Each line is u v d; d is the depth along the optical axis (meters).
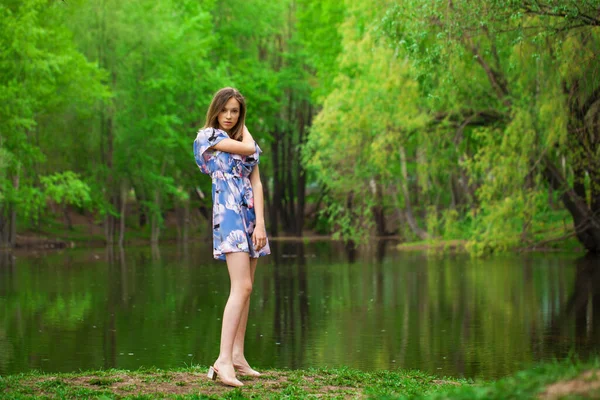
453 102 26.78
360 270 27.33
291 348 12.72
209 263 31.25
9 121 31.88
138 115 47.41
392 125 30.47
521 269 26.12
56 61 32.84
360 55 30.58
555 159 28.27
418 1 16.06
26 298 19.31
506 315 16.22
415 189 43.47
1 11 30.34
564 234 31.66
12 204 38.91
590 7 13.25
